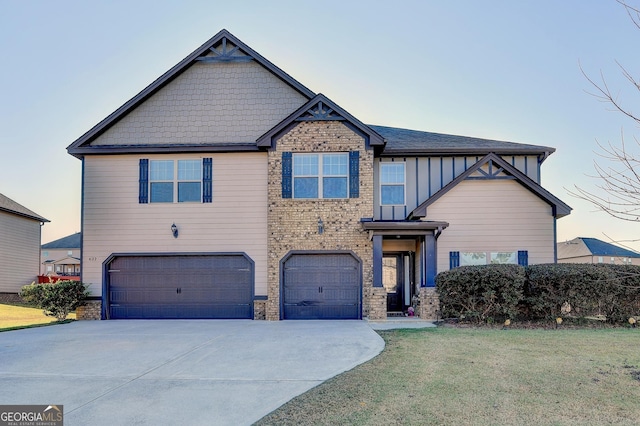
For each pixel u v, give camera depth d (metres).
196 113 15.99
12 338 10.86
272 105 16.00
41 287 14.50
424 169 16.06
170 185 15.55
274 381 6.66
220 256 15.27
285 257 14.70
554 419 4.85
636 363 7.27
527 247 14.75
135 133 15.93
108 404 5.76
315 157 15.01
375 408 5.29
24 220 28.83
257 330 11.80
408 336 10.10
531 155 16.02
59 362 8.10
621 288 11.58
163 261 15.38
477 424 4.73
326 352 8.60
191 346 9.50
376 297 13.74
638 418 4.86
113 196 15.56
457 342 9.23
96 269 15.43
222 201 15.36
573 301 11.85
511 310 11.85
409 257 17.00
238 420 5.11
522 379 6.36
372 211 14.70
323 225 14.71
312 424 4.87
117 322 14.36
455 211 14.94
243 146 15.31
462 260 14.77
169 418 5.22
